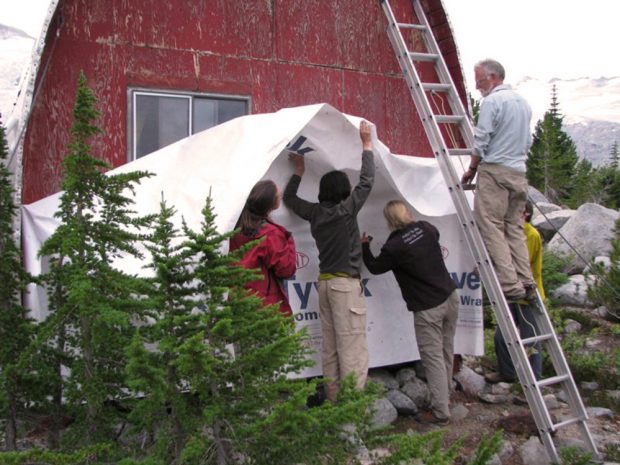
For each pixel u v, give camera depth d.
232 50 5.93
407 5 6.83
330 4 6.42
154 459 2.70
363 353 4.93
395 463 2.98
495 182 5.28
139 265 4.27
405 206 5.34
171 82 5.65
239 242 4.38
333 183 4.90
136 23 5.51
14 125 4.79
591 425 5.45
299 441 2.80
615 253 8.50
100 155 5.36
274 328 2.87
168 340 2.65
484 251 5.23
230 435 2.78
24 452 2.56
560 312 8.04
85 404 3.27
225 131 4.86
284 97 6.18
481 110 5.32
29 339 3.32
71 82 5.22
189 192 4.61
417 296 5.26
